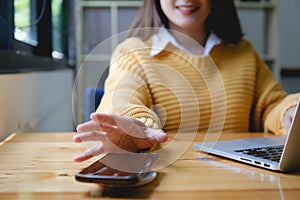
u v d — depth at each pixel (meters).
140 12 1.24
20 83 1.18
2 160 0.66
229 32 1.27
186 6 1.16
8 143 0.82
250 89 1.19
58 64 2.16
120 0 2.76
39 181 0.53
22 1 1.50
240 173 0.57
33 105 1.40
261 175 0.56
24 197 0.47
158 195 0.47
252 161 0.62
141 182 0.49
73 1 2.70
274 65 2.71
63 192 0.48
